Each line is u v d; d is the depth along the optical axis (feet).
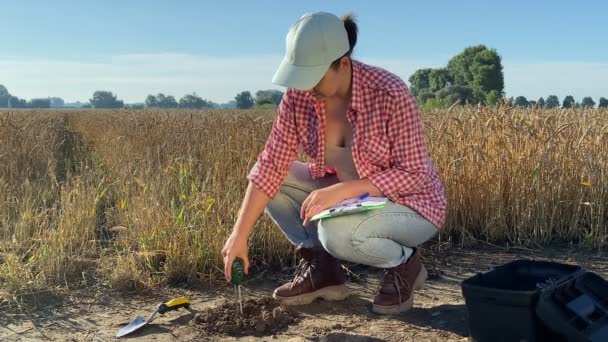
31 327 10.55
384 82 9.39
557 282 8.13
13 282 12.12
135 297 12.00
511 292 7.90
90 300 11.87
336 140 10.02
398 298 10.42
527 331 7.89
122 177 22.26
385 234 9.62
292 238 11.25
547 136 17.39
